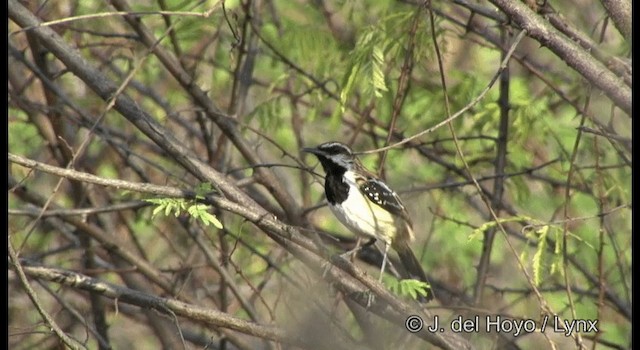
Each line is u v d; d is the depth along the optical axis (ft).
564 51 28.19
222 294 44.50
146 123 34.83
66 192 50.16
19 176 48.42
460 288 50.70
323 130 52.26
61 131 43.09
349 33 46.50
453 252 51.08
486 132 46.96
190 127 48.26
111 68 47.34
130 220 51.98
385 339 41.45
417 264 40.19
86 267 46.09
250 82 46.16
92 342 50.57
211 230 47.98
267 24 47.65
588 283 45.98
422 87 44.57
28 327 38.32
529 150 45.93
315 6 48.03
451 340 34.73
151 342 54.29
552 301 46.32
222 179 33.99
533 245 45.68
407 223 39.99
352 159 40.06
